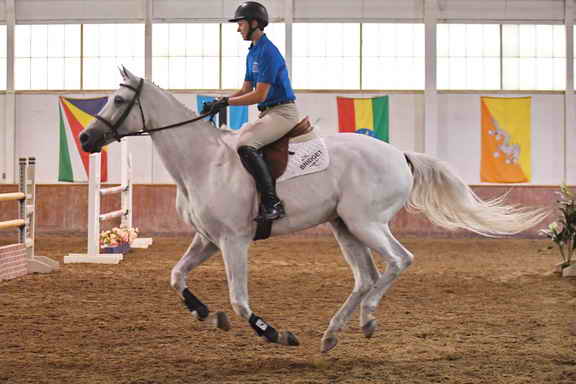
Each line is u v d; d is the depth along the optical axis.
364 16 23.59
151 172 23.25
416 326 6.68
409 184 5.81
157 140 5.43
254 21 5.51
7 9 23.38
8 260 10.08
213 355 5.44
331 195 5.46
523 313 7.45
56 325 6.67
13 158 23.47
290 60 23.47
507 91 23.50
